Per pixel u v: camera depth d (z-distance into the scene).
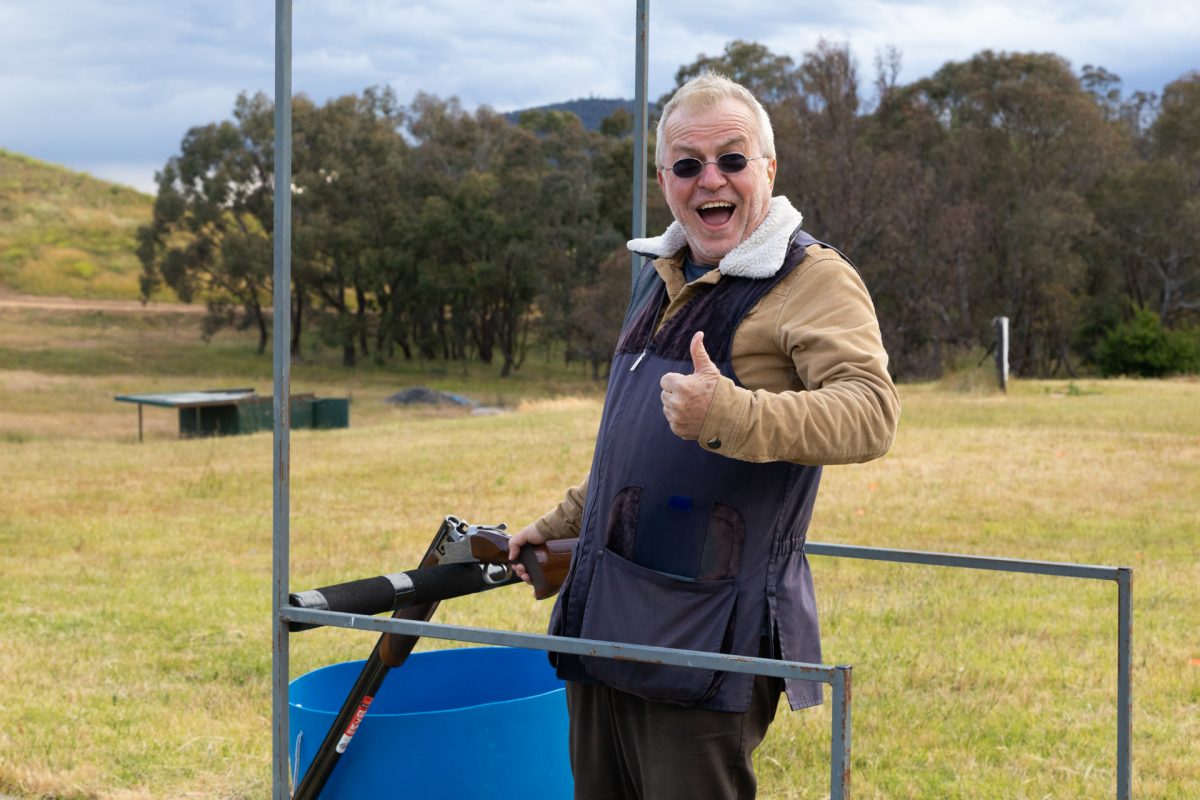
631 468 2.02
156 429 37.31
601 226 63.94
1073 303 52.69
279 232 2.10
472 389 59.28
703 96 2.01
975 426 17.08
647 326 2.13
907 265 47.41
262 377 62.00
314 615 2.04
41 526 10.86
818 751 4.19
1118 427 16.83
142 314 78.00
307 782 2.48
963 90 59.03
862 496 10.74
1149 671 5.14
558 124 80.31
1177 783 3.85
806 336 1.86
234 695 5.12
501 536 2.31
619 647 1.69
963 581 7.09
